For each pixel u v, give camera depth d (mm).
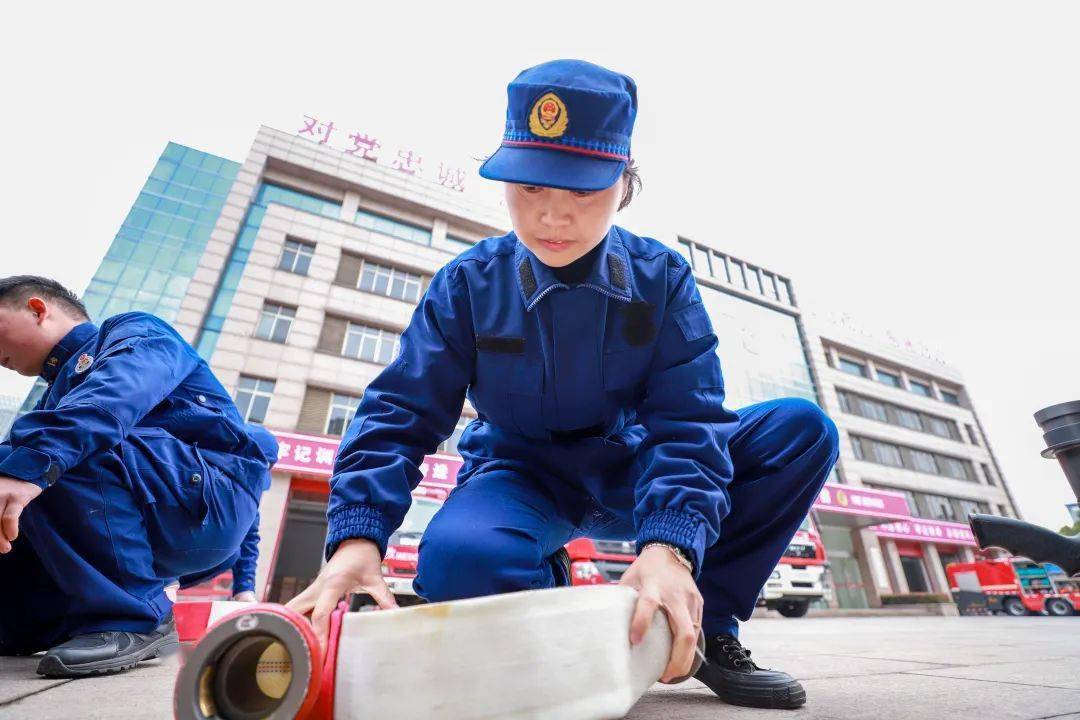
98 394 1135
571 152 767
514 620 485
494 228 15602
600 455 1054
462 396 1050
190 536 1427
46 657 1107
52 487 1224
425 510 9969
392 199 14758
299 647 455
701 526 727
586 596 533
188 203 14664
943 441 22531
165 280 13398
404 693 461
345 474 814
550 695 475
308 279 12367
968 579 14922
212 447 1562
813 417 1009
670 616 620
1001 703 868
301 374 11250
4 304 1433
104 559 1264
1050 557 918
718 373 972
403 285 13594
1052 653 1862
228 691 467
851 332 23156
